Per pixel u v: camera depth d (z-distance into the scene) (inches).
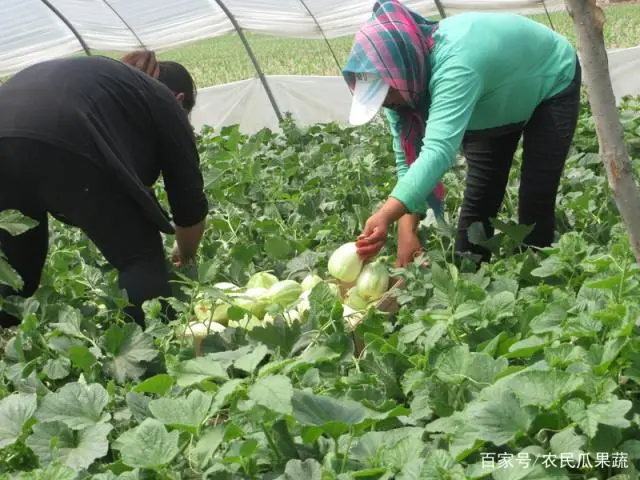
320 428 88.3
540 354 106.4
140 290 148.5
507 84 150.4
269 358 129.3
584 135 262.1
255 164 230.2
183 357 127.0
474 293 129.0
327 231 180.1
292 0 368.5
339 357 120.3
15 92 142.2
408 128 156.9
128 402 105.9
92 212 144.3
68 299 163.5
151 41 410.6
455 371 102.2
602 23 99.3
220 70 732.0
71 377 133.5
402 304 148.0
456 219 203.9
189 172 154.3
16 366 130.3
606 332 104.7
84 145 139.0
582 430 86.8
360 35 140.9
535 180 165.3
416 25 141.8
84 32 405.4
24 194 146.0
